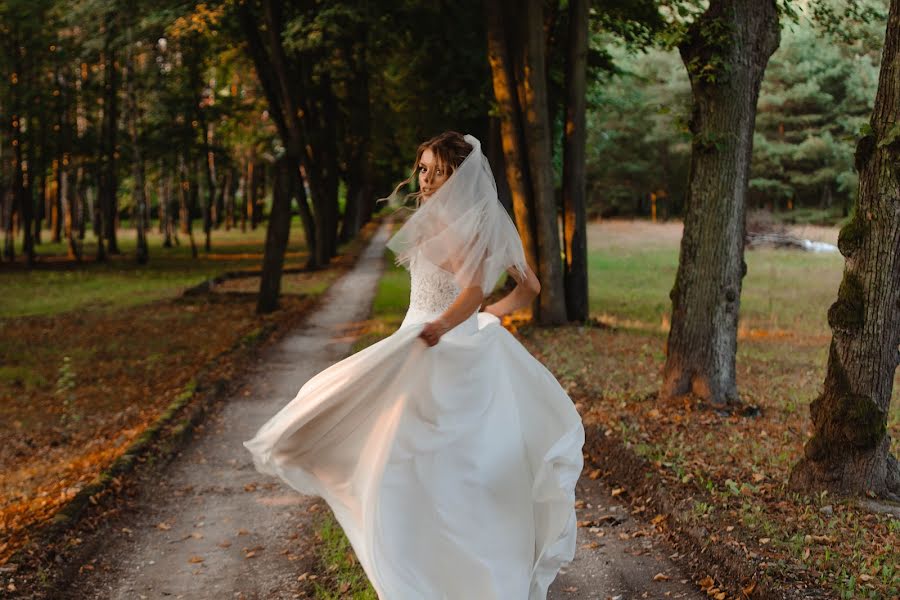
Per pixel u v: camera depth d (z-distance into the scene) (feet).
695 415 25.40
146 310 67.97
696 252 26.50
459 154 11.71
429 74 62.59
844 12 35.12
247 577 17.61
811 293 63.16
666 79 152.97
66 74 115.24
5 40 106.93
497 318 12.70
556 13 53.47
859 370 17.20
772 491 18.12
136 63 117.39
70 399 40.22
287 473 11.91
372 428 11.75
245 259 126.21
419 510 11.33
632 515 18.63
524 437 12.40
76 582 17.67
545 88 45.34
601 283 76.13
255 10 70.54
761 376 32.83
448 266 11.68
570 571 15.97
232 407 34.76
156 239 174.91
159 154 123.24
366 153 126.72
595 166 174.09
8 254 119.75
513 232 12.03
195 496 23.65
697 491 18.47
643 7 50.42
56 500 22.52
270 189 236.02
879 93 16.42
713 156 25.79
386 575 10.89
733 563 14.56
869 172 16.62
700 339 26.61
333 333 54.08
